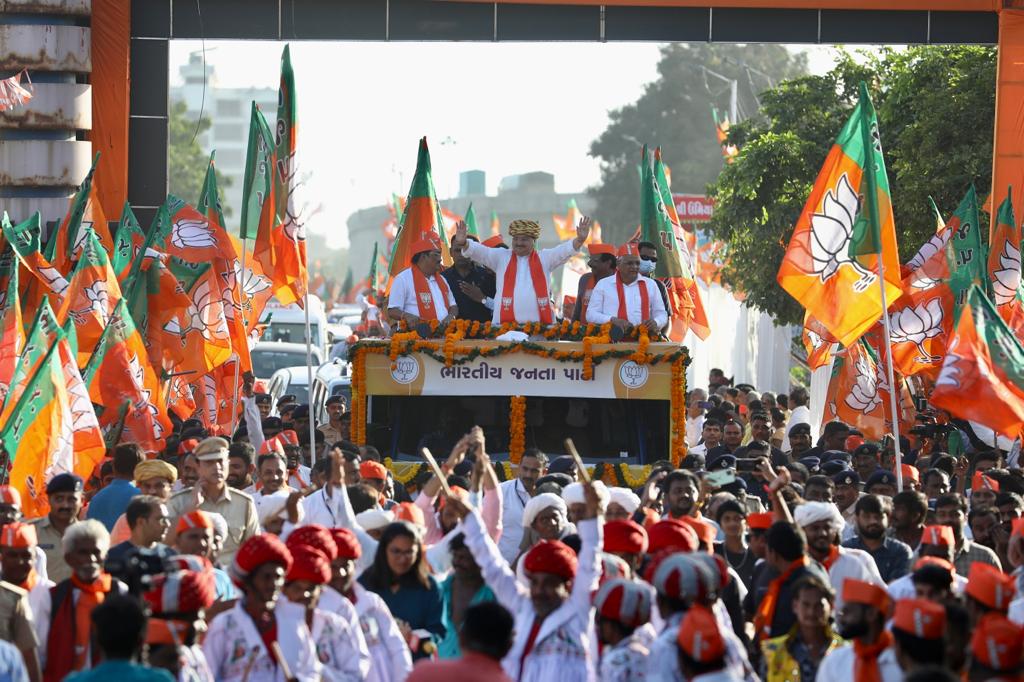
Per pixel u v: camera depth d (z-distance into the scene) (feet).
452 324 63.87
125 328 60.80
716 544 45.91
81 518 50.29
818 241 57.47
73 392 52.16
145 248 70.44
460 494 40.81
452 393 63.05
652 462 62.69
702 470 56.54
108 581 36.01
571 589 33.76
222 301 76.28
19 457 50.57
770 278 134.82
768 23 106.73
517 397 62.85
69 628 35.22
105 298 65.72
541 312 67.26
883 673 30.86
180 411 73.97
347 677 33.19
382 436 63.52
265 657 31.48
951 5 105.09
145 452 60.18
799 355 156.15
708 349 143.23
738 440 69.51
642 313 66.18
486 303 69.56
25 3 96.22
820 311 57.62
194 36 103.09
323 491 44.55
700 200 182.39
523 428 62.64
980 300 50.06
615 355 62.69
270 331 136.56
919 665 28.91
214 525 38.55
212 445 46.55
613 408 63.16
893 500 46.78
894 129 133.08
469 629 28.02
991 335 49.96
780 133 142.61
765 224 135.13
